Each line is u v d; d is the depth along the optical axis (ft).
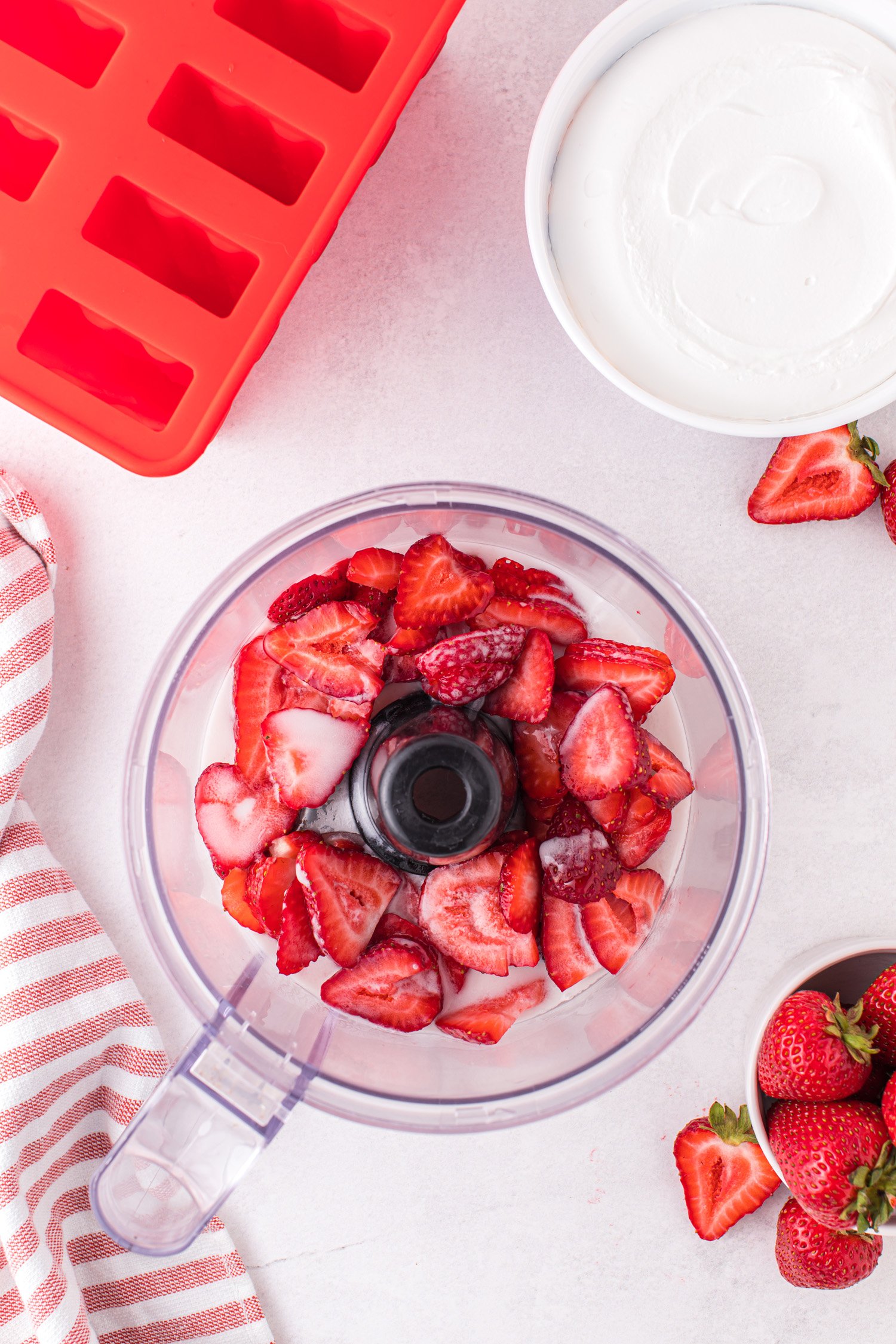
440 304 2.23
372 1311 2.32
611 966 2.09
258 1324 2.29
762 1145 2.18
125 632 2.27
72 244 2.04
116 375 2.23
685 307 2.02
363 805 2.09
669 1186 2.31
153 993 2.29
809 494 2.22
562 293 2.03
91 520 2.25
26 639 2.19
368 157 2.02
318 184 2.02
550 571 2.15
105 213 2.09
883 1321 2.34
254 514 2.26
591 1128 2.31
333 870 2.04
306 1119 2.31
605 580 2.15
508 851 2.04
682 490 2.26
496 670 2.00
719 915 2.15
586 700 2.03
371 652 2.05
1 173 2.17
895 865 2.28
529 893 2.03
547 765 2.05
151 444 2.05
